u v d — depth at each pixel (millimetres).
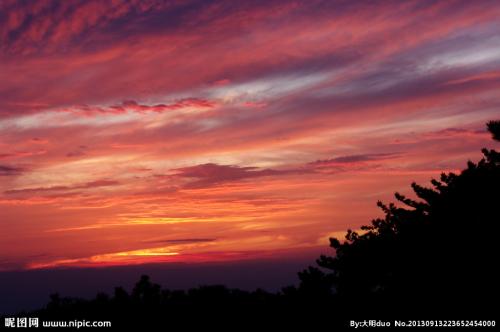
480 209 19984
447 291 19438
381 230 22328
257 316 22453
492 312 18578
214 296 24562
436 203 21016
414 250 20547
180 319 22438
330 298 22641
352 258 22266
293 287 23547
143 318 22766
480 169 20297
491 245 19016
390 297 20938
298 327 21391
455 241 19734
